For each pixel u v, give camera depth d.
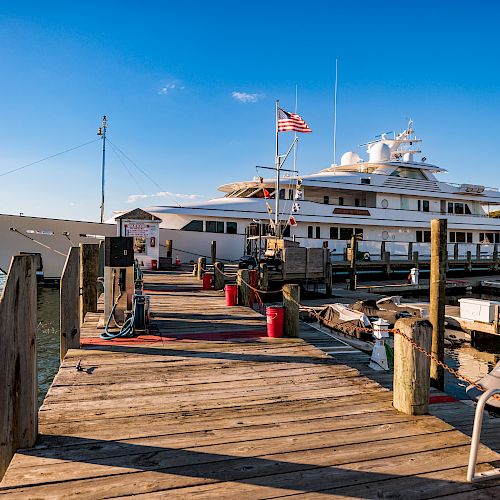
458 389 7.82
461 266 28.81
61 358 6.07
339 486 2.77
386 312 11.07
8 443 3.12
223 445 3.28
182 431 3.52
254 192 24.55
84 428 3.55
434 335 7.24
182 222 23.09
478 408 2.90
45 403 4.08
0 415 3.08
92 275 8.99
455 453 3.24
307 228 24.78
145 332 7.01
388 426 3.68
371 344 9.04
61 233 18.42
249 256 19.42
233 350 6.09
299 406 4.11
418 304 14.90
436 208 29.09
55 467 2.92
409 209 27.95
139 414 3.86
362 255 25.69
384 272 24.81
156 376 4.94
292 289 7.06
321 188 25.36
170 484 2.75
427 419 3.84
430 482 2.85
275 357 5.77
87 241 18.72
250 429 3.57
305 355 5.89
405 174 28.61
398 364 4.07
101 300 11.17
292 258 15.88
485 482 2.88
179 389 4.53
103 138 25.50
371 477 2.89
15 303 3.16
